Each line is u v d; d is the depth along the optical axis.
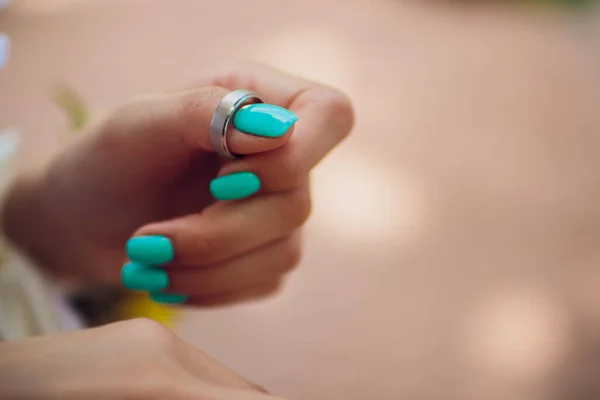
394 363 0.40
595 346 0.40
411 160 0.57
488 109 0.64
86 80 0.65
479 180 0.55
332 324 0.42
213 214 0.28
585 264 0.46
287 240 0.30
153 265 0.29
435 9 0.87
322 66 0.70
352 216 0.50
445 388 0.39
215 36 0.76
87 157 0.32
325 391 0.38
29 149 0.53
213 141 0.27
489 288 0.44
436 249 0.47
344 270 0.45
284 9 0.84
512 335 0.41
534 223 0.50
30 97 0.61
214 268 0.29
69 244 0.36
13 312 0.33
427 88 0.68
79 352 0.22
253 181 0.27
